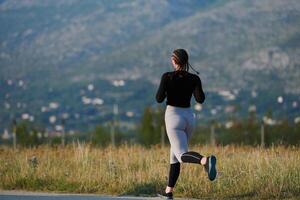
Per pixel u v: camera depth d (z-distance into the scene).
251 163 29.38
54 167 30.34
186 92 23.81
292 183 26.94
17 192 27.84
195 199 25.84
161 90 23.83
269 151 31.98
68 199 25.23
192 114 23.98
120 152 34.53
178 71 23.95
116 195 27.11
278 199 25.67
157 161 31.20
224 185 27.11
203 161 22.70
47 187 28.78
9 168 31.20
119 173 29.27
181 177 27.92
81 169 29.86
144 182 27.78
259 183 27.03
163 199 25.27
